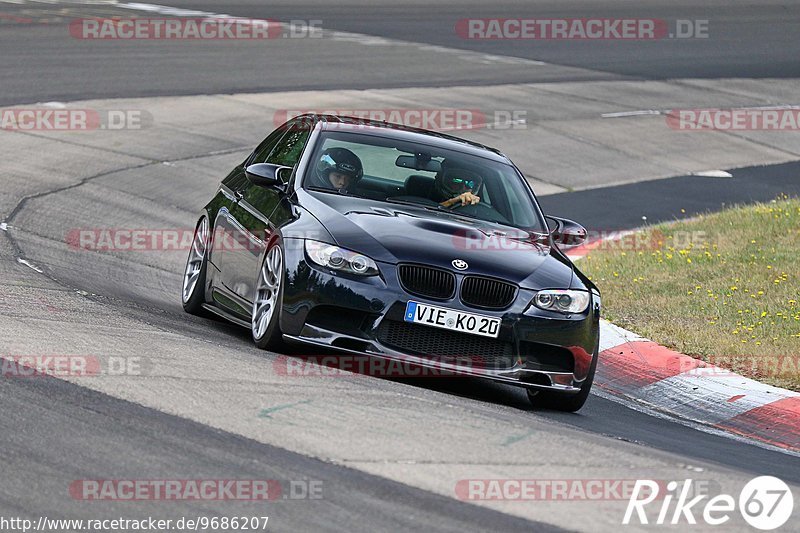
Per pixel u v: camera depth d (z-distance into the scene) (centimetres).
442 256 2647
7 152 5506
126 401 2109
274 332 2673
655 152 7775
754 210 5762
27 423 1933
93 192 5128
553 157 7281
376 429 2098
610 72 10119
